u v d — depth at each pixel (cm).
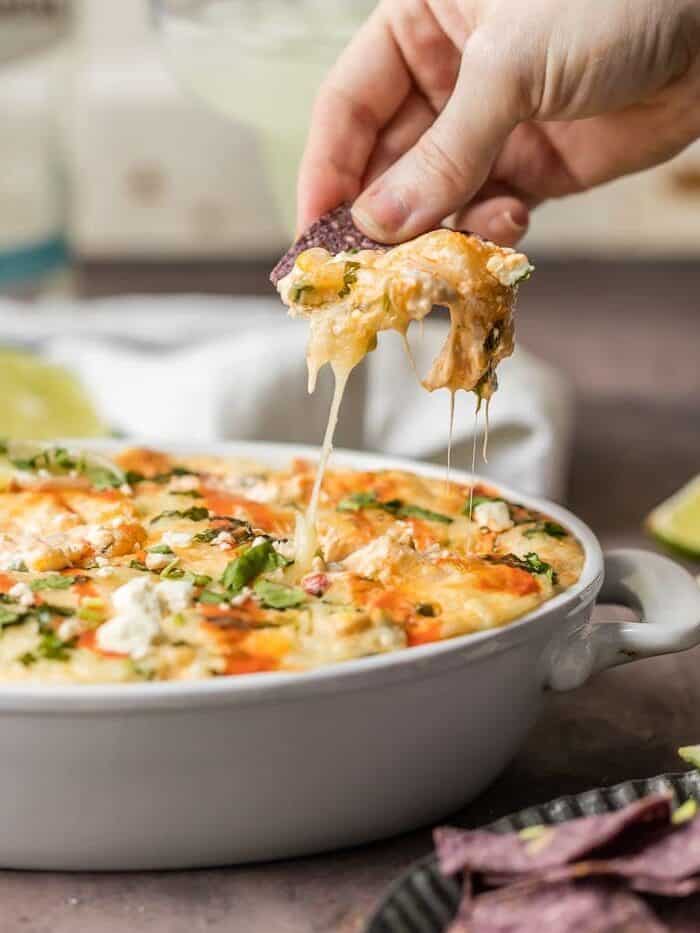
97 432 73
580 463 82
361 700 42
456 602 45
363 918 43
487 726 45
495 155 53
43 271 92
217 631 42
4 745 41
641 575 51
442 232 47
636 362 101
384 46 57
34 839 43
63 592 44
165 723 41
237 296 115
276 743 42
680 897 40
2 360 77
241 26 67
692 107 58
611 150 61
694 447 85
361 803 44
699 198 126
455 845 39
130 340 85
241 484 54
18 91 90
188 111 121
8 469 54
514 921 38
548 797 48
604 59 52
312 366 48
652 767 50
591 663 47
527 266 47
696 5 52
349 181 58
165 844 43
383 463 57
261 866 44
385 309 46
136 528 49
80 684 41
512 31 52
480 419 75
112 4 119
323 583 45
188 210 124
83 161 122
